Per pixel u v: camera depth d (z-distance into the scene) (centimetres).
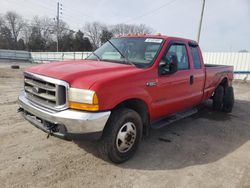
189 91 533
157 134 533
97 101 330
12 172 347
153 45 461
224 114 742
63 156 402
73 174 352
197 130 577
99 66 399
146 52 452
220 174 379
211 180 361
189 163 409
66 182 332
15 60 5228
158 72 430
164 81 443
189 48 535
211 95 689
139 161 404
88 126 327
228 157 441
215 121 661
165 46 455
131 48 471
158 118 471
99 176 352
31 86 394
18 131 494
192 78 534
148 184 342
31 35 7850
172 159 419
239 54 1966
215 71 664
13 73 1805
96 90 329
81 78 344
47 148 426
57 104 342
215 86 685
